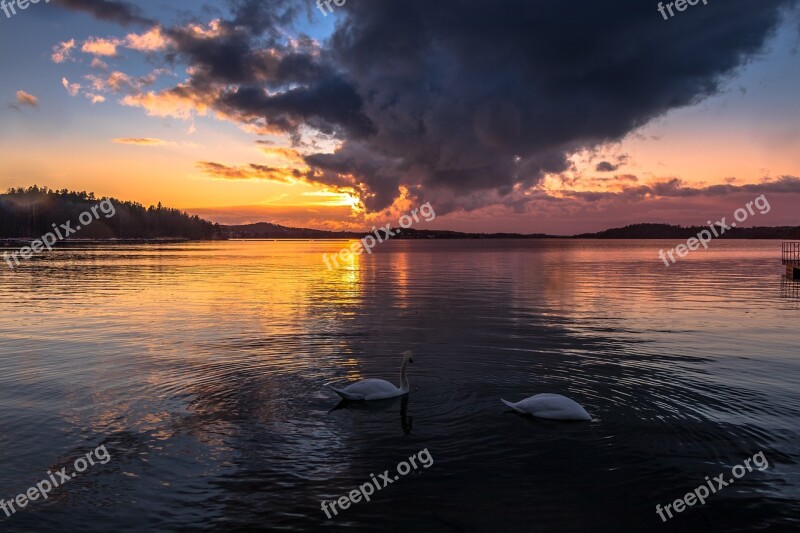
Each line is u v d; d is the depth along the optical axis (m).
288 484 8.58
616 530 7.37
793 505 7.99
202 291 37.06
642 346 18.36
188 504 7.98
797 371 15.04
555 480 8.71
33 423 11.03
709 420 11.24
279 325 22.72
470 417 11.52
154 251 135.12
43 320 24.11
